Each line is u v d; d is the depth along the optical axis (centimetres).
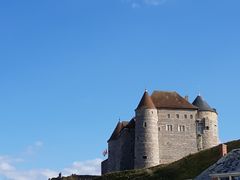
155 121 13650
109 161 14888
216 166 5509
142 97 13950
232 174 5097
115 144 14800
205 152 11412
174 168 11219
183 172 10844
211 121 14175
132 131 14250
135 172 12094
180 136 13812
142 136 13462
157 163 13300
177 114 13975
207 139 13962
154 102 14012
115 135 14925
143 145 13375
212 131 14112
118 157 14438
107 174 12500
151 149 13338
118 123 15350
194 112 14100
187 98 14862
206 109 14188
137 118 13688
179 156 13650
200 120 14088
